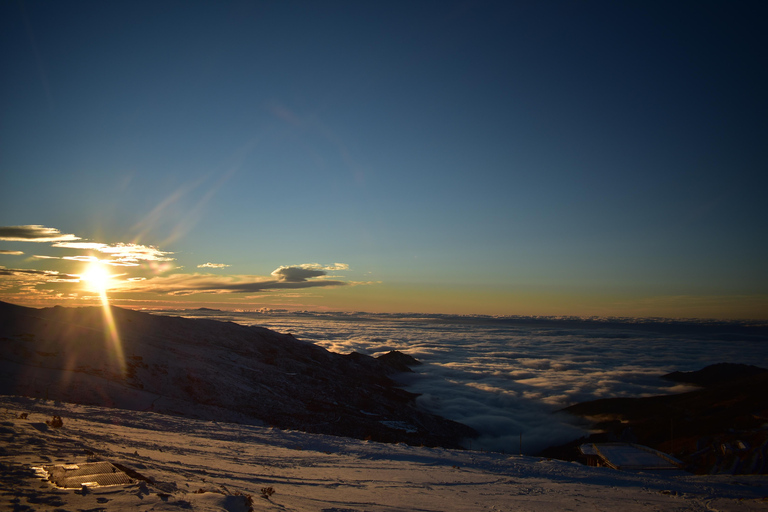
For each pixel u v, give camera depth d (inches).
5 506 191.8
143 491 244.1
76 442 414.0
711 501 538.3
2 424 431.5
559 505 467.8
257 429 901.8
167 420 869.8
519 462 799.7
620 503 503.5
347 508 349.1
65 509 198.2
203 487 308.0
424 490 489.7
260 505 285.9
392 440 1713.8
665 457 1272.1
